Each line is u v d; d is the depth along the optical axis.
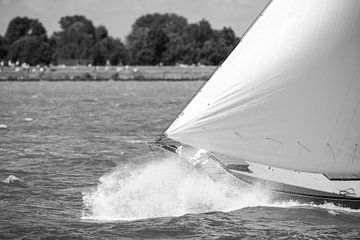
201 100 92.25
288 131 91.44
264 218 90.44
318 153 92.00
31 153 146.75
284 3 90.25
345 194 94.12
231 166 99.06
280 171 98.00
